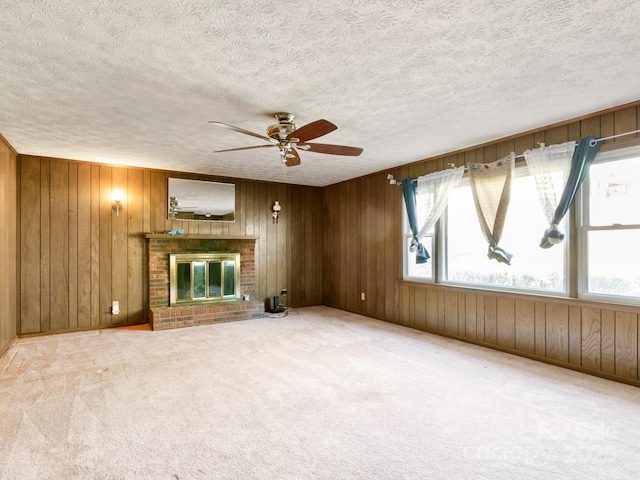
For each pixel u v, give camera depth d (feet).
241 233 20.10
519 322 12.39
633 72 7.95
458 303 14.46
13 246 14.11
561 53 7.13
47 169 15.37
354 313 19.97
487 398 9.02
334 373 10.73
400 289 17.12
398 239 17.20
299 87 8.59
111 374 10.66
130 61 7.29
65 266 15.72
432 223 14.96
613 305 10.00
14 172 14.26
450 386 9.76
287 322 17.76
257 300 20.12
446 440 7.14
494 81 8.37
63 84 8.33
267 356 12.36
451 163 14.64
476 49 6.95
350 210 20.34
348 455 6.65
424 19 5.95
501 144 12.91
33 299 15.07
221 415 8.16
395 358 12.12
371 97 9.23
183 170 18.03
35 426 7.67
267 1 5.42
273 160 15.90
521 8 5.66
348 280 20.52
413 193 16.10
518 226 12.53
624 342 9.95
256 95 9.04
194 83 8.32
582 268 10.84
